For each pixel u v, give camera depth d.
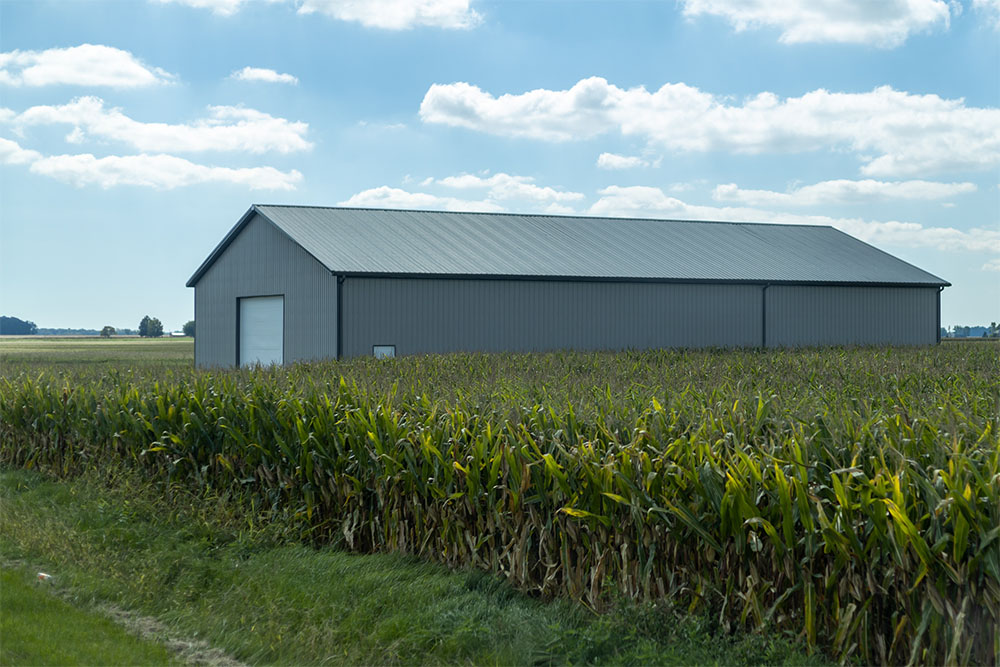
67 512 11.86
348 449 10.46
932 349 23.62
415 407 10.21
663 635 7.10
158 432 12.74
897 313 38.62
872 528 6.43
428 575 8.77
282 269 31.62
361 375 15.66
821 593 6.75
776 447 7.20
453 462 8.91
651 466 7.54
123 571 9.53
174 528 10.82
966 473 6.27
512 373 15.55
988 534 5.88
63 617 8.25
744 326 35.34
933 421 7.71
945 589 6.11
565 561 7.98
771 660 6.53
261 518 10.60
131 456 13.50
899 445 6.99
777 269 37.09
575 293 32.22
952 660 5.93
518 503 8.36
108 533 10.73
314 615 7.98
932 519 6.18
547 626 7.36
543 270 32.03
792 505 6.82
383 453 9.64
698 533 7.09
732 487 6.95
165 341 151.88
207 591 8.91
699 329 34.47
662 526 7.43
